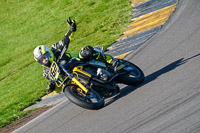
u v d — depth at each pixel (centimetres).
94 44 4281
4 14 7412
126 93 2473
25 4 7506
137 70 2492
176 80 2322
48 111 2844
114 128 2050
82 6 6122
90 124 2239
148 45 3344
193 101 1970
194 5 3794
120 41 3956
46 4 7062
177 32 3275
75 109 2589
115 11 5194
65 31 5612
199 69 2331
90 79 2288
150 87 2384
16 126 2845
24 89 3944
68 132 2278
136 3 5062
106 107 2383
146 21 4156
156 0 4750
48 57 2223
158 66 2723
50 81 2256
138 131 1906
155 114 2006
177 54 2783
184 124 1791
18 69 4956
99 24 5034
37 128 2586
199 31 3041
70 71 2316
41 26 6238
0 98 4022
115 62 2422
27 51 5541
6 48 5978
